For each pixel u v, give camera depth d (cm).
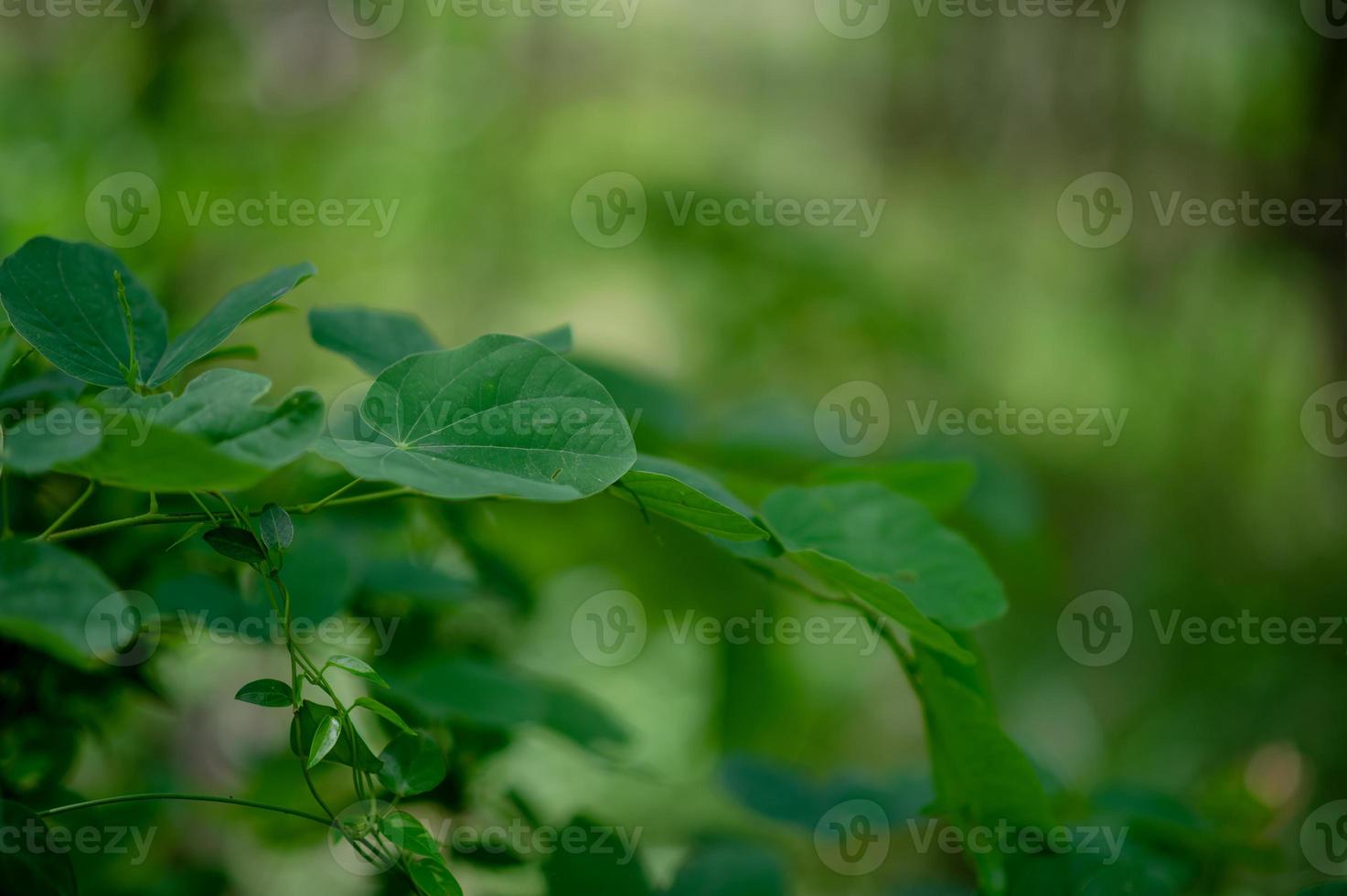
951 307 268
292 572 100
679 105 269
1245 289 271
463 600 103
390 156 241
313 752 87
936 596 92
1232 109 271
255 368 168
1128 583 252
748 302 235
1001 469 154
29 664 98
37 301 89
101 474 83
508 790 106
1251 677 248
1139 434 260
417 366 88
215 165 215
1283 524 266
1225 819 120
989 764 94
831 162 279
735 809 174
